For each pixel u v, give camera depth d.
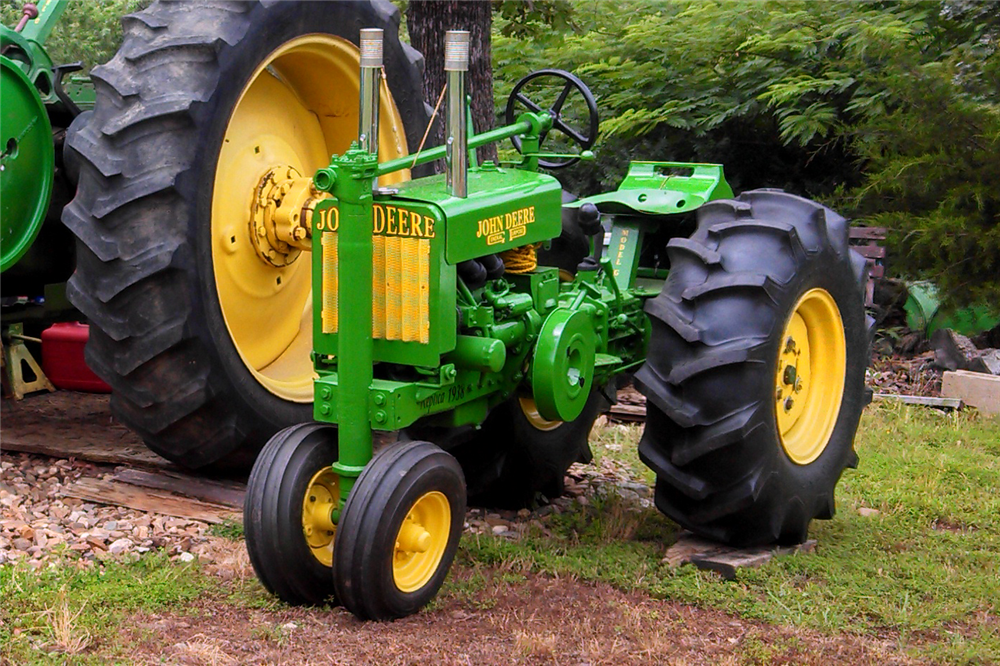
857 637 3.73
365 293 3.72
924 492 5.46
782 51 10.28
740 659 3.51
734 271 4.29
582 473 5.84
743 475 4.25
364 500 3.59
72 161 5.36
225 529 4.60
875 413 6.98
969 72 9.03
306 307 5.93
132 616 3.68
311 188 5.32
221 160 5.07
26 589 3.83
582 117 11.05
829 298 4.68
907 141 8.64
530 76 4.87
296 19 5.10
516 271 4.38
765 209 4.62
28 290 6.04
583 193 10.98
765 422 4.23
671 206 5.11
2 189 5.06
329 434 3.91
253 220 5.23
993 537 4.85
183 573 4.07
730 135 10.55
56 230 5.74
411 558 3.82
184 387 4.71
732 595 4.05
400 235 3.79
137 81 4.65
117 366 4.71
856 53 9.10
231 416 4.85
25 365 6.77
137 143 4.57
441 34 8.27
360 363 3.75
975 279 8.15
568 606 3.93
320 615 3.77
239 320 5.32
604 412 6.91
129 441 5.68
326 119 5.95
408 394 3.80
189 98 4.56
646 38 10.97
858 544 4.69
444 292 3.81
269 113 5.50
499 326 4.12
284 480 3.73
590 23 11.49
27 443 5.58
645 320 5.11
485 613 3.83
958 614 3.95
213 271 4.73
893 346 8.70
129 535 4.50
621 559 4.38
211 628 3.61
